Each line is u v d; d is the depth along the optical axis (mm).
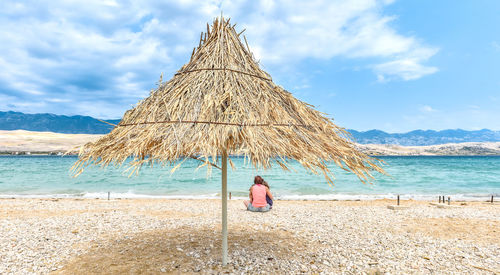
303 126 3773
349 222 7703
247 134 3100
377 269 4316
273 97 3980
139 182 20469
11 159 59344
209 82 3807
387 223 7566
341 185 19516
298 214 8961
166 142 3014
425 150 185625
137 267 4266
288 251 5117
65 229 6652
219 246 5344
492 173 29484
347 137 4129
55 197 14211
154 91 4105
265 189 9633
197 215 8773
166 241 5688
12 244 5387
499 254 5008
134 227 6945
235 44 4465
